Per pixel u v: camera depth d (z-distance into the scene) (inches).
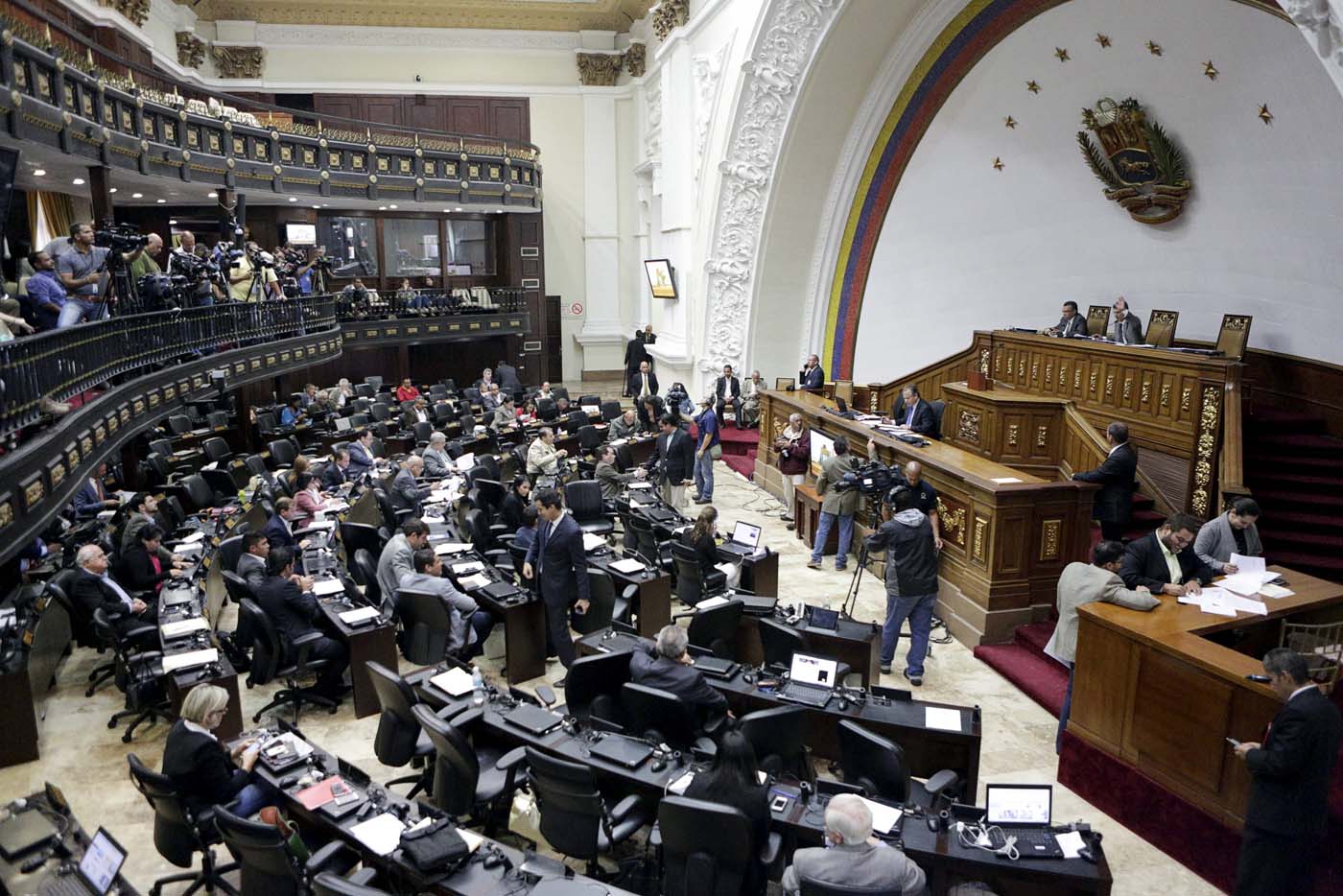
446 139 1052.5
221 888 228.4
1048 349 533.6
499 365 978.1
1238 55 438.0
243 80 1086.4
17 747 292.5
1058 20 524.7
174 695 292.8
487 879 181.0
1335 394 431.2
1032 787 196.4
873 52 686.5
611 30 1170.0
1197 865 230.2
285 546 380.8
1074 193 576.4
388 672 239.9
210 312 531.2
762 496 634.8
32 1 662.5
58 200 709.3
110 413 370.9
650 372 854.5
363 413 740.0
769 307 829.8
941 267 714.8
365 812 203.8
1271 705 210.4
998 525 354.6
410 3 1079.0
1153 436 446.3
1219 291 491.5
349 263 1057.5
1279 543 378.3
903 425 497.0
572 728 239.1
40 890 177.6
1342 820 208.5
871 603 417.4
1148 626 246.8
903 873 163.2
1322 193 424.5
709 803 178.5
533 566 351.6
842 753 220.5
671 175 917.2
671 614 386.3
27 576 385.7
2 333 283.9
